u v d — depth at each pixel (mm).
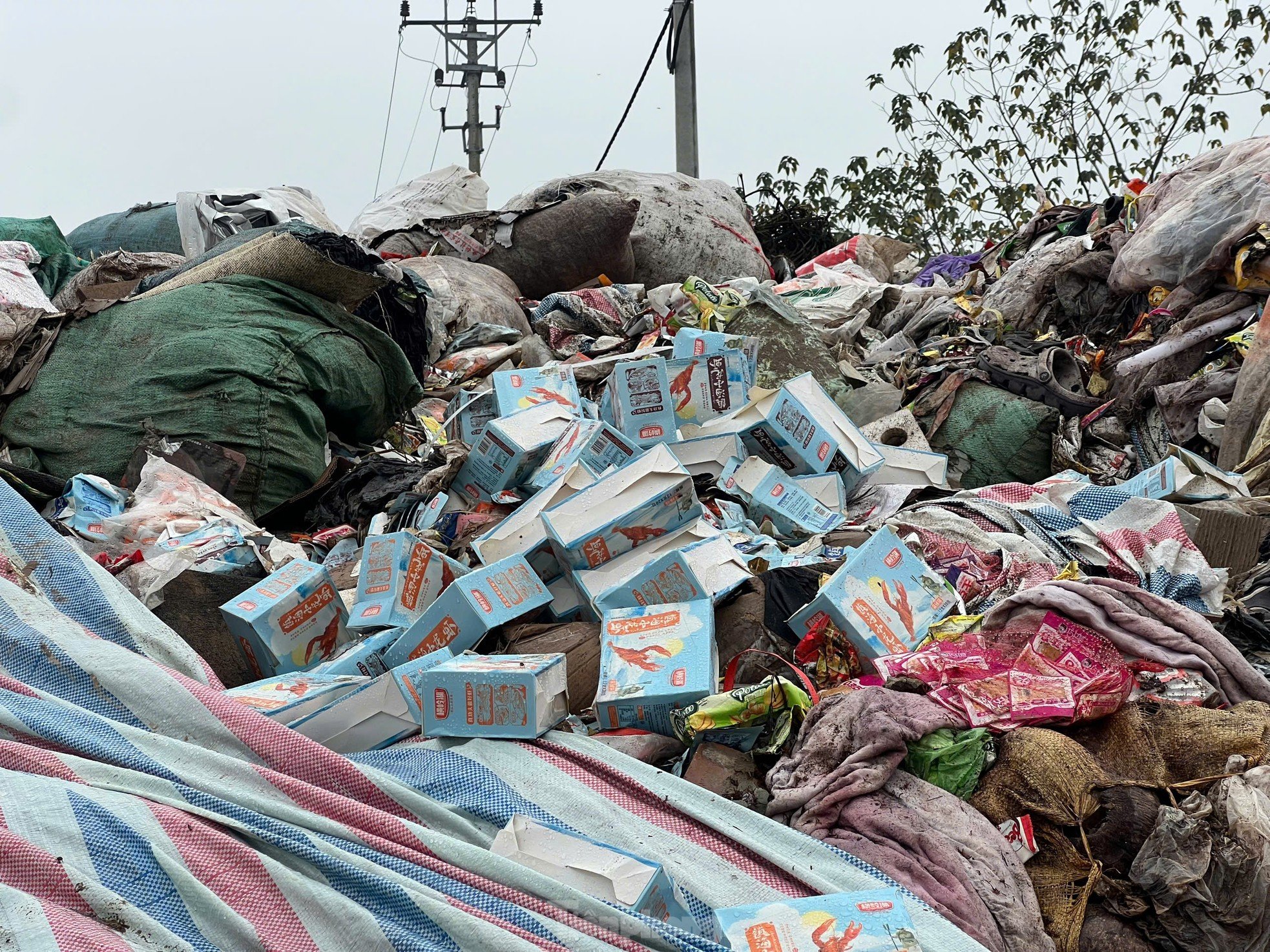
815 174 12789
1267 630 3354
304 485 4570
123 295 5645
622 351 6164
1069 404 4984
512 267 7754
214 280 4871
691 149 11344
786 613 3213
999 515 3855
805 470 4191
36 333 4633
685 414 4258
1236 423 4688
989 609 3125
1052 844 2490
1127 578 3562
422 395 5496
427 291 6207
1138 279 5715
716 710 2701
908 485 4297
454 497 4199
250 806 2336
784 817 2553
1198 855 2365
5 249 5191
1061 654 2881
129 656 2750
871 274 8500
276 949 2043
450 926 2029
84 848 2133
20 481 4059
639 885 2162
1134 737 2691
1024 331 6109
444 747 2736
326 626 3350
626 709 2801
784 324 5535
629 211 7793
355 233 8500
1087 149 11984
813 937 2068
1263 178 5375
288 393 4520
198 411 4352
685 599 3113
